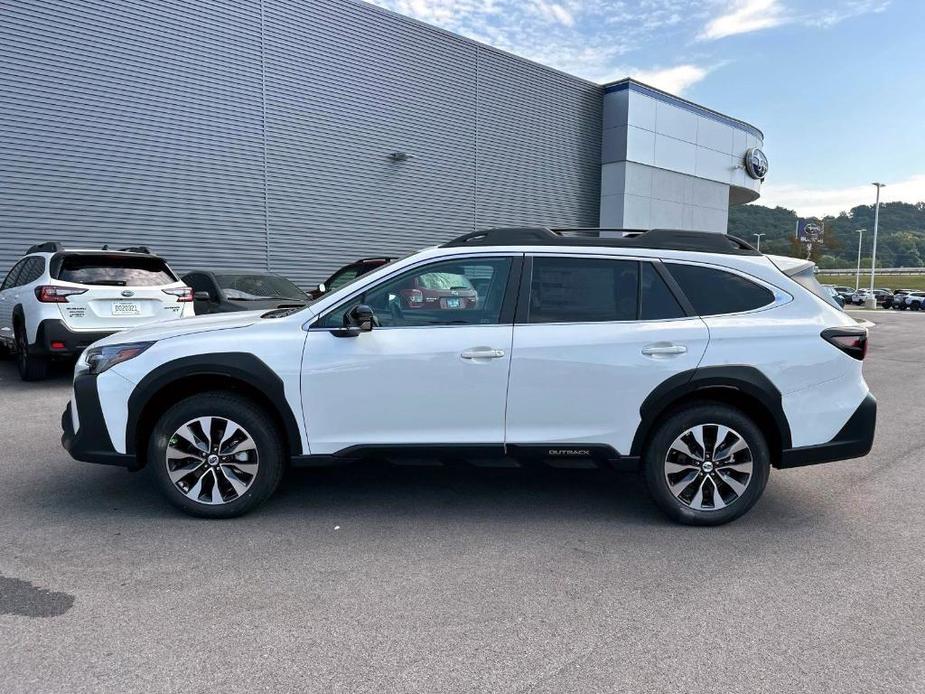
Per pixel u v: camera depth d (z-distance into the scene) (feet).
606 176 75.41
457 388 12.93
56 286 25.72
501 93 65.05
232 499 13.20
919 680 8.29
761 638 9.25
